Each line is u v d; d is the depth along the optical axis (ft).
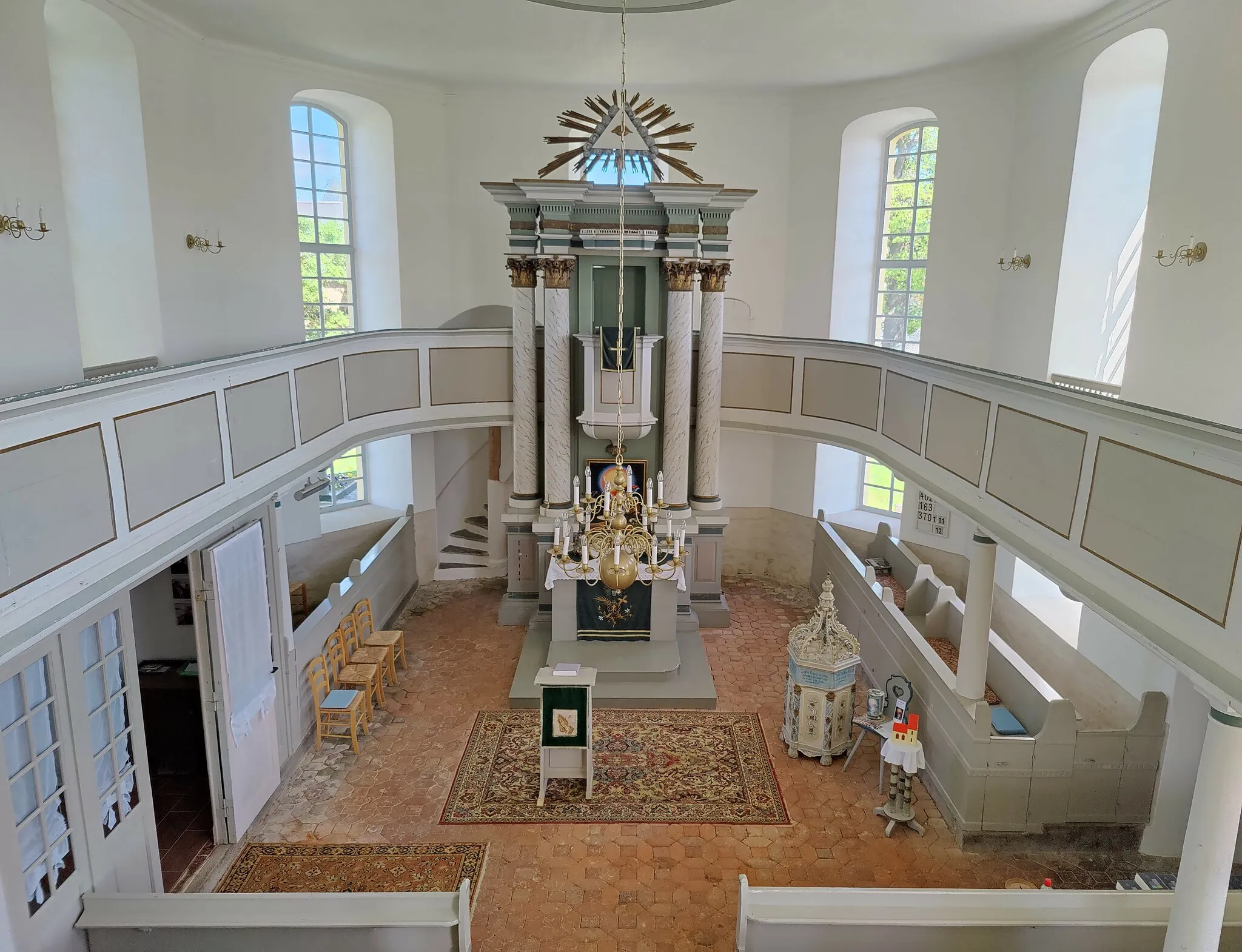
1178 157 24.17
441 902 17.28
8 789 15.60
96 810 18.24
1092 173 30.35
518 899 21.85
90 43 27.43
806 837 24.41
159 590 27.68
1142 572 14.57
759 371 36.68
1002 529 20.30
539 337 37.99
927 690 27.20
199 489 19.67
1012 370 34.68
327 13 29.32
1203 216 23.07
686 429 37.11
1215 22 22.68
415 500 43.21
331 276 40.75
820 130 40.14
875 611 33.09
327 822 24.85
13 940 15.57
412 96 39.34
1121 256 30.76
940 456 24.50
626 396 34.63
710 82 38.47
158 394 17.83
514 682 32.53
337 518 42.37
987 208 35.68
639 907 21.63
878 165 40.45
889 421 28.99
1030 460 18.93
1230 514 12.32
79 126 28.09
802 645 27.94
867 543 42.70
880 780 26.81
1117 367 31.58
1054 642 31.65
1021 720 26.03
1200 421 12.84
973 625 24.21
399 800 25.91
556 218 35.14
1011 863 23.41
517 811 25.39
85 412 15.28
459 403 37.42
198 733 27.37
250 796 24.40
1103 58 28.55
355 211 41.09
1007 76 34.45
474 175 40.96
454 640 37.29
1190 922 14.98
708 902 21.81
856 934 17.30
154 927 17.08
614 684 32.40
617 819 25.08
